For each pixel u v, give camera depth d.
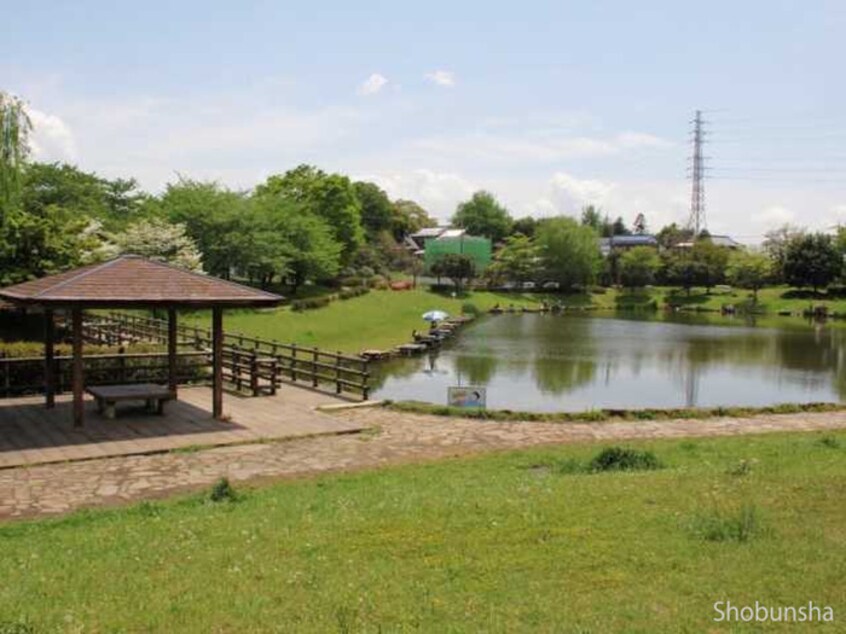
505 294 78.56
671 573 6.03
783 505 7.85
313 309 47.16
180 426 14.20
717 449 12.52
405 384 25.89
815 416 17.12
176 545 7.18
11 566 6.79
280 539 7.20
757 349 39.00
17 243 24.58
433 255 84.75
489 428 14.93
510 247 85.44
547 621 5.21
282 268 48.41
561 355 35.66
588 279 83.62
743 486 8.73
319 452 12.63
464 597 5.66
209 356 19.66
